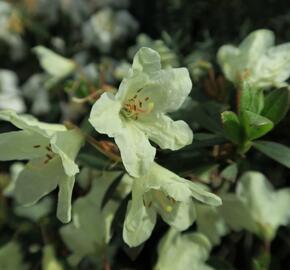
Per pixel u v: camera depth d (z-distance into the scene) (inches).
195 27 22.1
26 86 23.9
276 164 17.7
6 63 25.9
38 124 11.2
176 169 12.3
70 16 25.4
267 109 12.2
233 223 14.8
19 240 17.6
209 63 17.1
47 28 25.5
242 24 21.3
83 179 15.3
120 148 10.5
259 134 12.1
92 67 21.0
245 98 12.0
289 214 14.9
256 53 14.1
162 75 10.9
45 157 11.5
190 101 14.4
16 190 11.7
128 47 24.7
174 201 11.5
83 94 15.6
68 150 11.2
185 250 13.8
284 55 14.0
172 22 22.7
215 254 17.5
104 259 14.4
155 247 15.8
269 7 20.9
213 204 10.7
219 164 12.8
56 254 16.0
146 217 11.3
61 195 10.7
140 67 10.8
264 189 14.8
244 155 13.1
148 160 10.5
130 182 13.3
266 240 14.7
